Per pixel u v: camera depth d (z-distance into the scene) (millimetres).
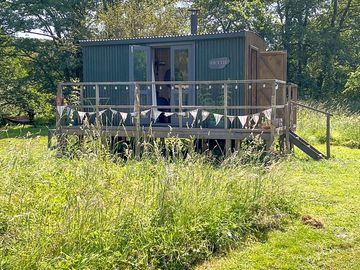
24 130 17797
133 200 4430
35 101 21172
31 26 20391
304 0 24031
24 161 5191
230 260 4137
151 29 20359
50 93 21859
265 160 6621
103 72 10898
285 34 23906
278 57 10477
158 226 4219
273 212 5176
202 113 8977
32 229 3811
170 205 4398
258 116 8453
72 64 20719
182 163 5129
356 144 12375
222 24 23594
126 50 10609
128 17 20359
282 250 4363
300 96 22812
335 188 6781
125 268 3721
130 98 10586
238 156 6270
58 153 6316
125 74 10672
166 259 3955
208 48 9906
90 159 5156
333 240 4609
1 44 20797
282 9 25172
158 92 11344
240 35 9539
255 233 4770
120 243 3910
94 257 3609
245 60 9609
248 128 8797
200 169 5156
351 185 6992
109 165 5352
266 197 5297
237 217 4773
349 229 4938
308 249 4383
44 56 21125
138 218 4148
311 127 13688
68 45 20984
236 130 8633
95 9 22438
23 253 3438
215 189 4945
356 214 5465
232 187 5180
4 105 20891
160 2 21234
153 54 10539
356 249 4395
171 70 10336
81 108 10398
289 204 5457
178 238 4125
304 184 7035
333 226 5031
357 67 22328
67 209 3949
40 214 4109
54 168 5496
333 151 11047
